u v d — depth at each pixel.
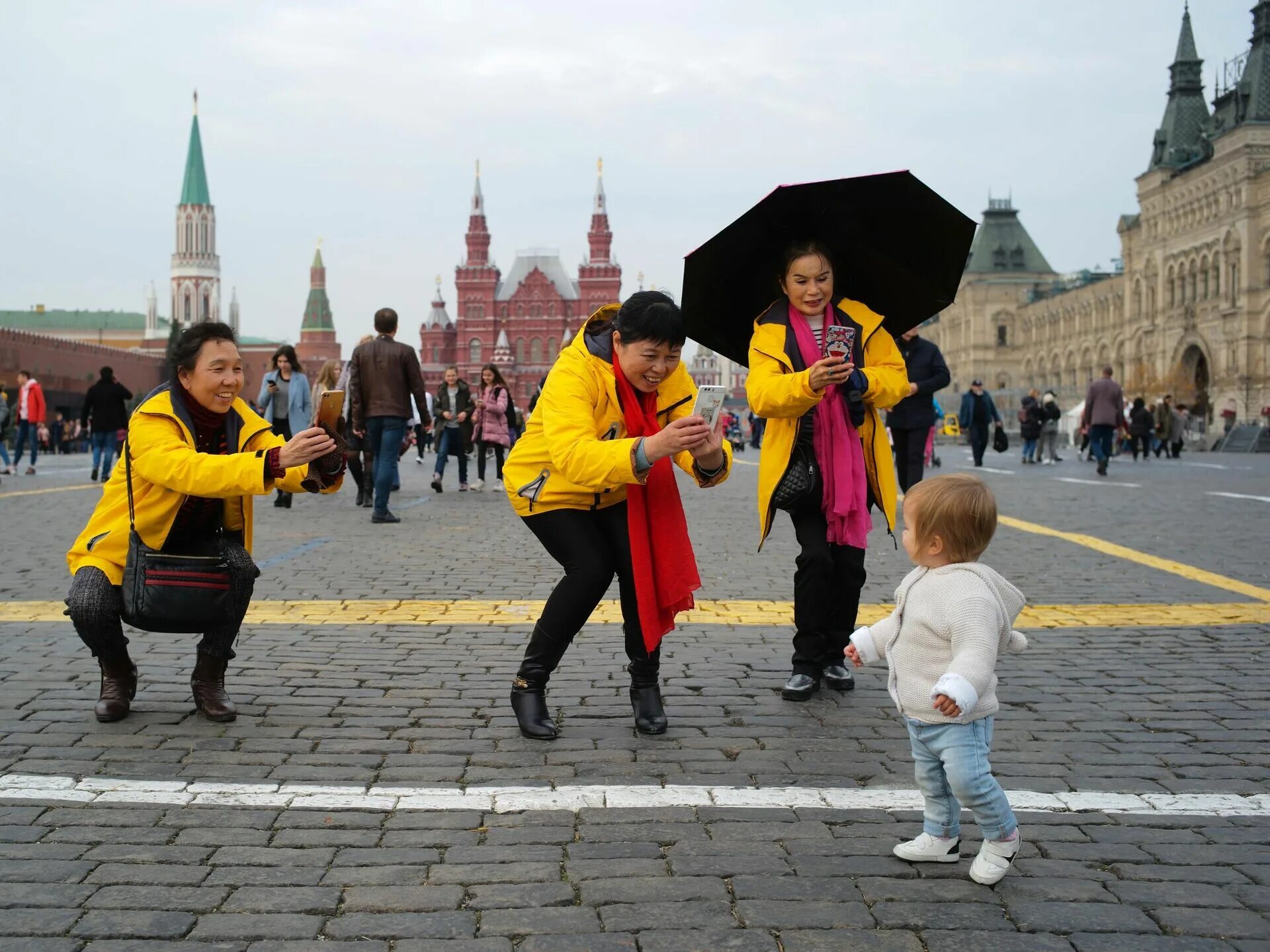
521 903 2.89
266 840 3.28
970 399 22.33
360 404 11.60
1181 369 69.38
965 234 4.73
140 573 4.24
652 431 4.32
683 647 5.86
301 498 15.04
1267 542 9.92
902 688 3.10
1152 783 3.82
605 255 123.56
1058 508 12.99
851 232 4.84
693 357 82.81
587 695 4.93
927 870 3.12
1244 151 64.38
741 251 4.83
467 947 2.67
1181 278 73.50
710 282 4.89
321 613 6.66
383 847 3.23
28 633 6.02
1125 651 5.77
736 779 3.84
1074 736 4.35
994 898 2.95
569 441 4.01
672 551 4.34
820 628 4.91
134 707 4.64
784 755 4.11
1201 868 3.14
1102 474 19.73
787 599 7.22
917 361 10.60
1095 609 6.82
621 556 4.39
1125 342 83.19
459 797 3.63
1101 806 3.61
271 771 3.88
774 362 4.66
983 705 2.99
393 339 11.66
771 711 4.70
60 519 11.73
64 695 4.80
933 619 3.04
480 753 4.11
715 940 2.71
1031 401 26.58
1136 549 9.45
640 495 4.32
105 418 17.83
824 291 4.68
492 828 3.38
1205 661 5.55
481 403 16.58
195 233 174.75
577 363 4.19
